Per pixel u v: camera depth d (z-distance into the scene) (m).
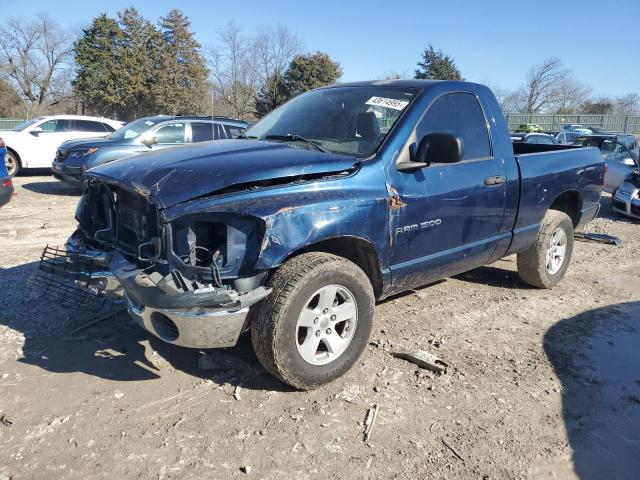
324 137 4.12
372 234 3.62
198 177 3.19
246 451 2.92
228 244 3.09
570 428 3.25
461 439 3.10
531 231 5.16
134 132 10.94
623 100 65.62
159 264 3.13
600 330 4.72
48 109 53.34
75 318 4.46
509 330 4.64
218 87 36.28
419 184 3.90
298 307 3.23
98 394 3.40
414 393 3.55
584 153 5.84
